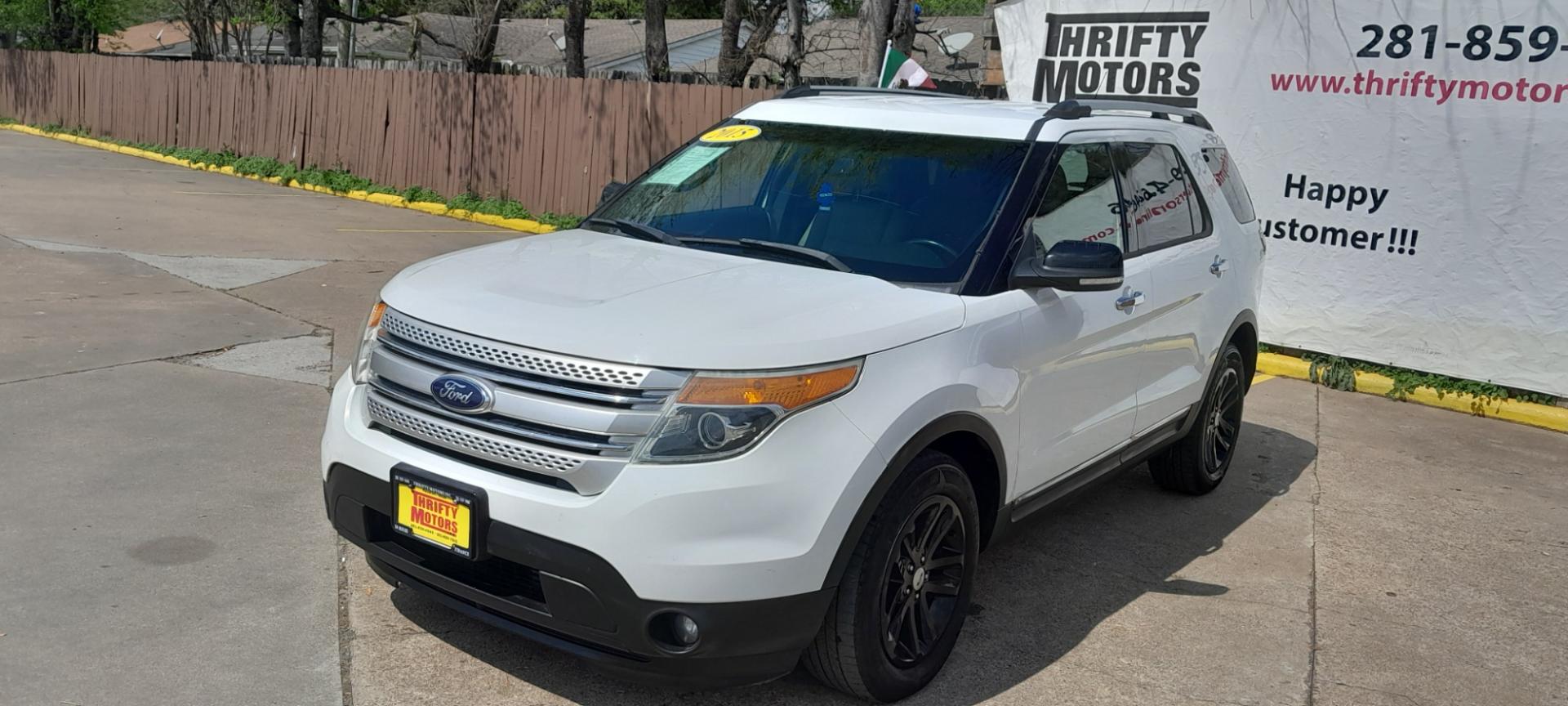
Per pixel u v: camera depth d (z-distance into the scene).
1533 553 5.68
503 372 3.35
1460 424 8.12
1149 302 4.95
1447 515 6.18
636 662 3.32
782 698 3.79
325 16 30.08
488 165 16.58
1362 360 8.99
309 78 19.55
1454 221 8.45
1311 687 4.17
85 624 3.92
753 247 4.25
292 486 5.30
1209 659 4.33
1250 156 9.27
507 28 40.81
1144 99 9.74
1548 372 8.20
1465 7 8.23
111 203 15.02
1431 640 4.64
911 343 3.61
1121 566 5.19
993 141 4.53
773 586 3.26
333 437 3.75
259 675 3.69
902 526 3.56
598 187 15.21
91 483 5.15
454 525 3.36
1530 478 6.93
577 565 3.20
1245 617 4.73
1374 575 5.29
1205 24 9.34
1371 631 4.69
